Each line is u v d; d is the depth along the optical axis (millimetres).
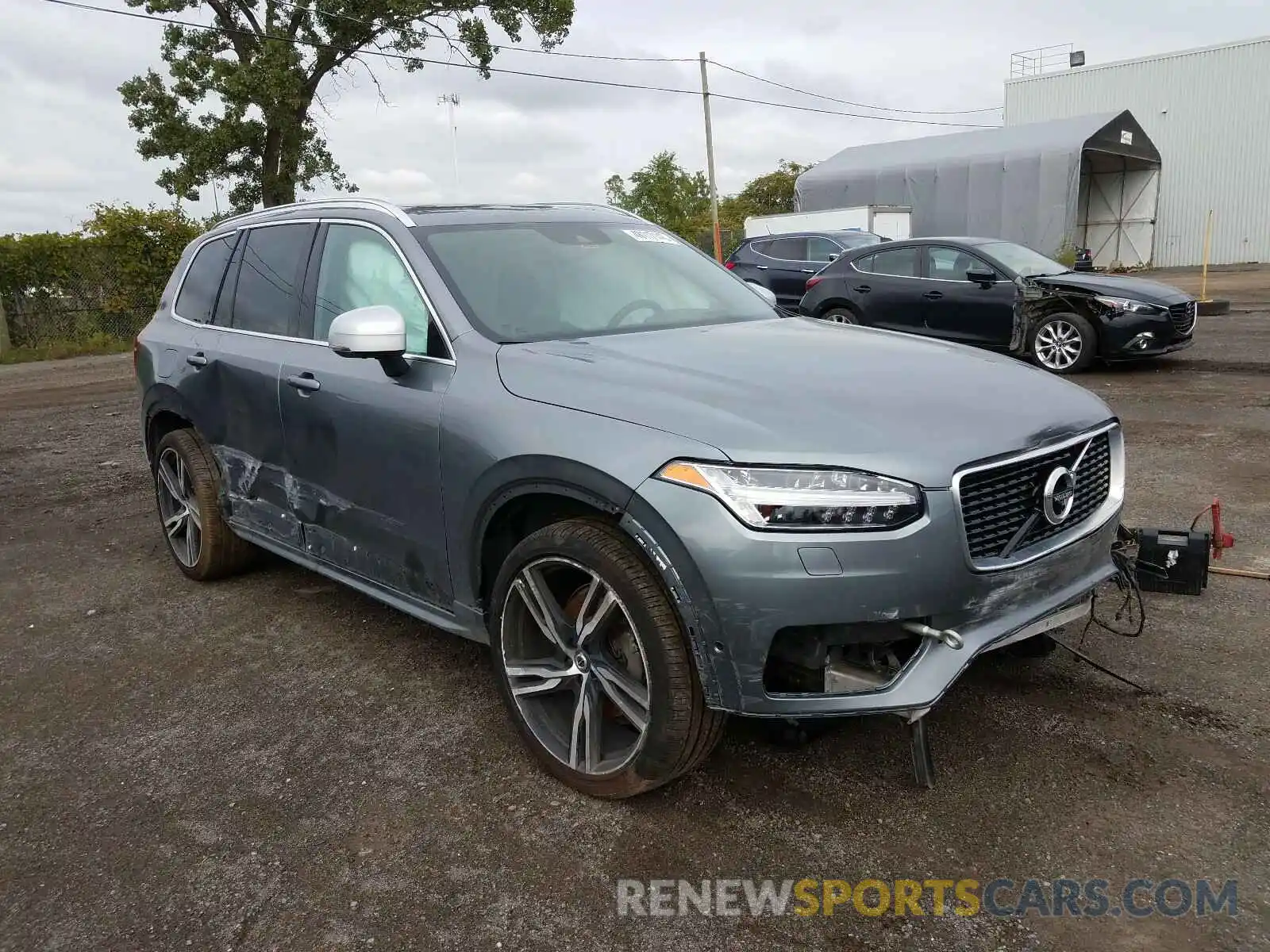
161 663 4008
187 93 25375
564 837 2689
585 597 2811
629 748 2846
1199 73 31750
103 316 20750
